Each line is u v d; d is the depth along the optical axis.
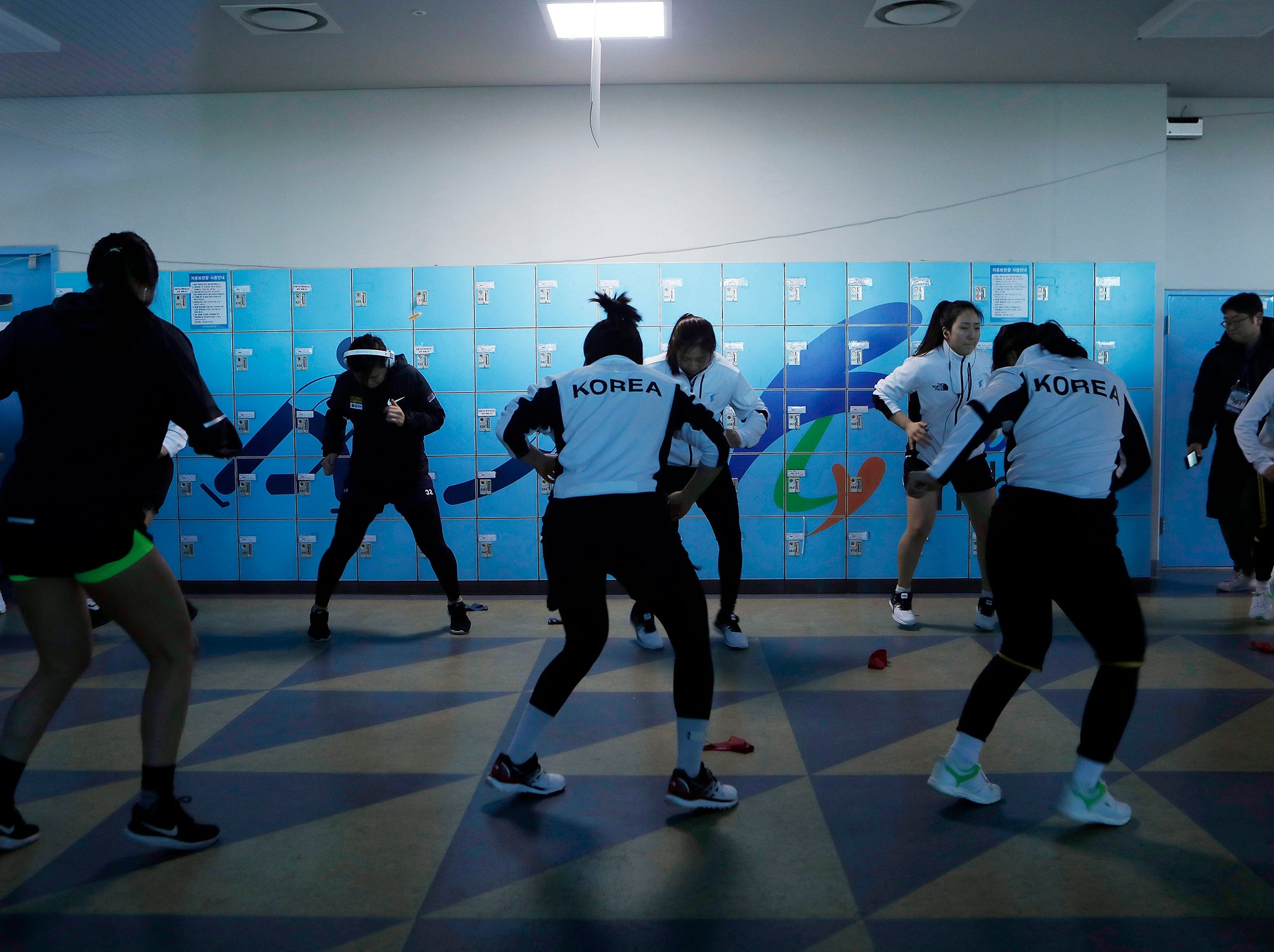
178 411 2.38
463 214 6.18
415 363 6.07
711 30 5.16
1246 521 5.71
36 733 2.50
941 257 6.19
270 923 2.16
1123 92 6.14
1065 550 2.60
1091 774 2.58
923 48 5.48
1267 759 3.13
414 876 2.38
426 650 4.68
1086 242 6.18
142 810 2.46
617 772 3.07
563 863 2.45
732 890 2.30
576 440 2.67
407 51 5.46
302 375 6.10
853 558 6.10
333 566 4.82
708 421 2.82
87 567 2.30
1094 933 2.10
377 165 6.18
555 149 6.15
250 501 6.15
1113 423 2.66
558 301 6.02
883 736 3.39
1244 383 5.65
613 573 2.67
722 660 4.43
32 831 2.57
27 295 6.27
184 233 6.23
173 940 2.09
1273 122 6.53
